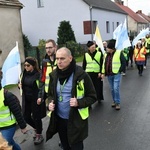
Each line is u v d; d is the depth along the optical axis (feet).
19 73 21.89
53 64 17.66
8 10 54.44
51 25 110.01
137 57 48.32
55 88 13.38
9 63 21.71
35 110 18.17
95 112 26.02
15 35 56.13
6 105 13.53
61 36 95.30
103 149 17.47
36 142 18.71
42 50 56.65
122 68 26.12
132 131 20.44
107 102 29.84
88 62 28.35
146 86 38.14
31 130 21.66
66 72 13.08
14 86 40.47
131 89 36.52
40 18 111.45
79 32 106.32
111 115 24.79
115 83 26.43
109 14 128.88
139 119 23.22
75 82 12.99
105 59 26.96
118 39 44.68
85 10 104.83
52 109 13.24
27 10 112.16
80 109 13.19
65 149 14.11
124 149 17.34
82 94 13.12
